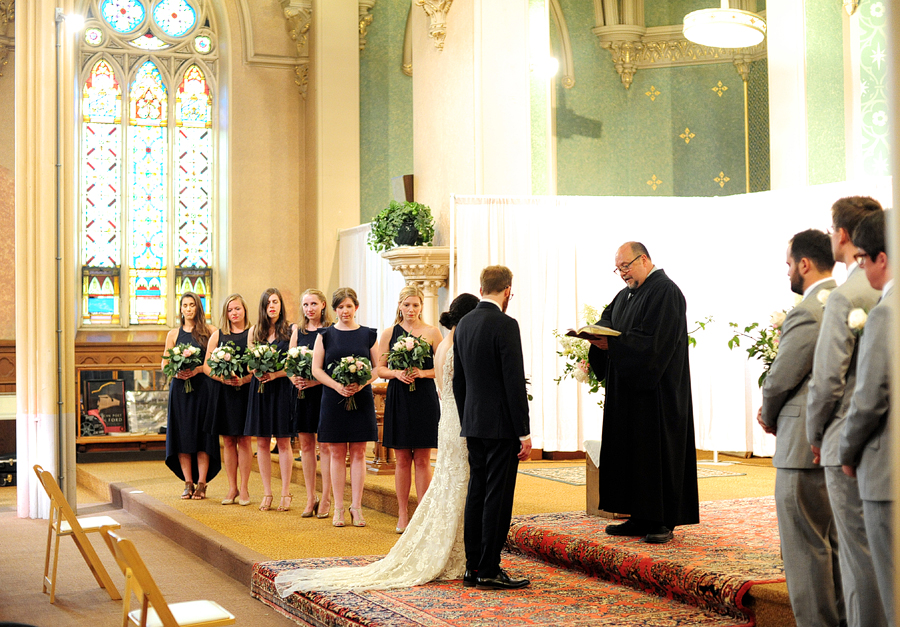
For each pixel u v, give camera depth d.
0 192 11.14
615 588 4.51
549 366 8.46
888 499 2.65
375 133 12.39
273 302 7.16
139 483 8.88
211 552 5.94
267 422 7.07
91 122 11.94
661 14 12.10
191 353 7.50
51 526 5.29
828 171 8.34
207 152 12.43
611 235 8.57
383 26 12.45
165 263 12.20
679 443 4.84
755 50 11.75
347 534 6.13
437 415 6.05
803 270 3.43
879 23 8.11
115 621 4.67
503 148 8.54
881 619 2.85
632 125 12.17
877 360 2.64
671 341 4.81
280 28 12.41
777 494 3.40
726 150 11.95
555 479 7.41
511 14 8.59
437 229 8.99
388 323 10.05
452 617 3.95
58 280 7.72
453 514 4.71
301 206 12.49
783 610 3.72
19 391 7.71
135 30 12.12
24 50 7.65
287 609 4.70
